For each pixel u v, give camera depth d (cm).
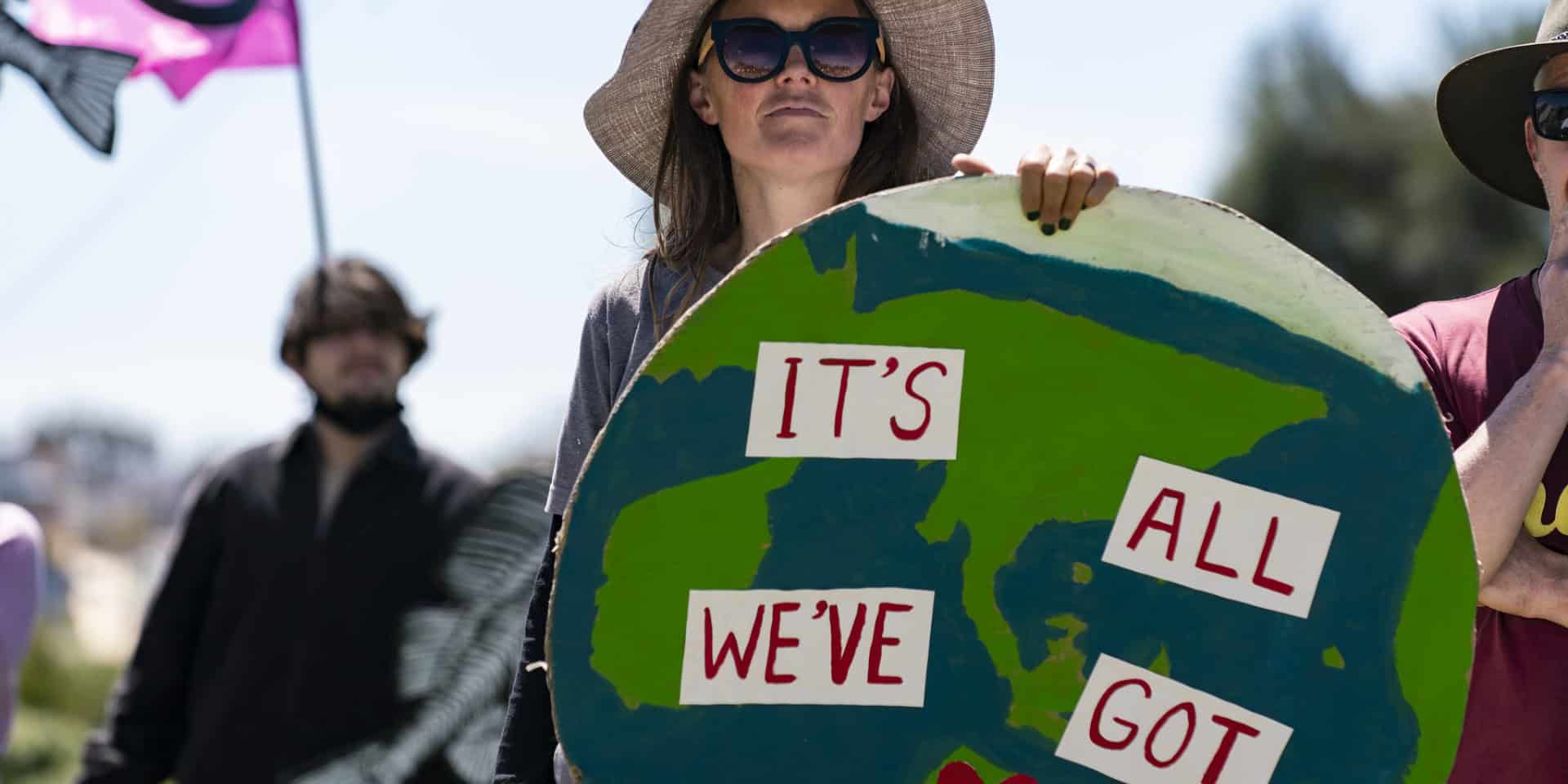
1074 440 340
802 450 340
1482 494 402
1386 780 328
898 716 341
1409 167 2888
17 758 1434
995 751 339
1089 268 340
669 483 338
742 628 339
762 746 339
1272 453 335
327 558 601
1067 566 340
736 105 422
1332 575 332
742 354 339
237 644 608
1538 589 407
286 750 592
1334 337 334
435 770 583
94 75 804
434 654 589
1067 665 339
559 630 336
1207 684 335
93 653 1895
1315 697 331
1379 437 332
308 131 847
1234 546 336
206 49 828
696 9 442
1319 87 2959
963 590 341
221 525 623
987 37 445
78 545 4309
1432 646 329
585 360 436
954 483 341
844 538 340
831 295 340
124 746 631
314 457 621
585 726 335
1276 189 2944
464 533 596
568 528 337
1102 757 338
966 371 341
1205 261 338
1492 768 412
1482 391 430
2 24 803
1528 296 438
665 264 439
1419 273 2839
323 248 841
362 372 614
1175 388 338
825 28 418
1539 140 437
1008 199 342
